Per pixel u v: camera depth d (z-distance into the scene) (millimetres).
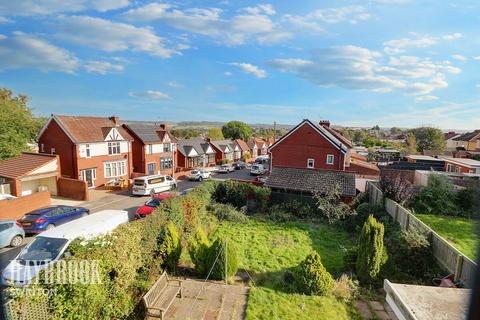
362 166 30938
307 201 18953
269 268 10703
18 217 17250
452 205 15344
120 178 29484
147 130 36281
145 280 8188
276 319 7469
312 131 29031
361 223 15930
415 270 10336
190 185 32125
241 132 89062
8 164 22844
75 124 28172
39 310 4965
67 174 27188
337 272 10680
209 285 9133
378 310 8234
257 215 18656
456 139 72625
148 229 9172
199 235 10438
